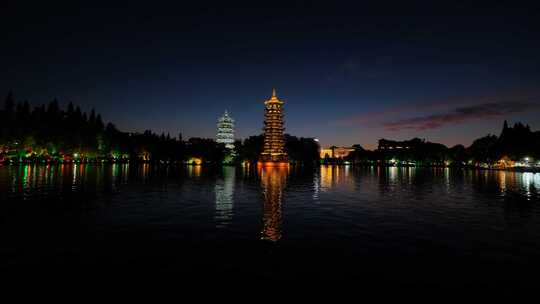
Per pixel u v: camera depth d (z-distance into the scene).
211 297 9.78
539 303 9.67
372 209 25.27
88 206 24.56
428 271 12.04
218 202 28.17
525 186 49.03
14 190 32.66
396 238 16.42
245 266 12.32
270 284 10.77
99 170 76.62
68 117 122.12
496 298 9.98
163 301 9.51
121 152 156.50
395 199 31.78
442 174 95.12
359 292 10.28
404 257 13.52
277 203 28.06
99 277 11.14
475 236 16.92
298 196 33.47
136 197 30.33
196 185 44.66
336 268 12.21
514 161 133.12
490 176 83.19
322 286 10.66
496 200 31.56
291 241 15.67
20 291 10.02
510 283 11.07
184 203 27.22
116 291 10.11
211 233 17.02
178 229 17.78
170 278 11.14
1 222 18.56
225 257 13.30
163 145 186.50
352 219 21.12
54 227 17.64
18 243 14.64
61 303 9.31
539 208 26.45
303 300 9.67
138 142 176.00
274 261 12.90
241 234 16.88
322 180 60.09
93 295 9.83
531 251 14.45
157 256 13.30
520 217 22.31
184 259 12.99
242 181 54.31
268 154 190.88
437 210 25.09
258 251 14.11
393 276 11.54
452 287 10.72
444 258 13.45
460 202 29.89
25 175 51.84
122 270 11.77
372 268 12.27
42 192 31.62
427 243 15.58
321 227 18.67
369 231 17.81
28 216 20.28
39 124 100.25
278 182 53.41
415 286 10.76
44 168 75.12
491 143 165.75
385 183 53.88
